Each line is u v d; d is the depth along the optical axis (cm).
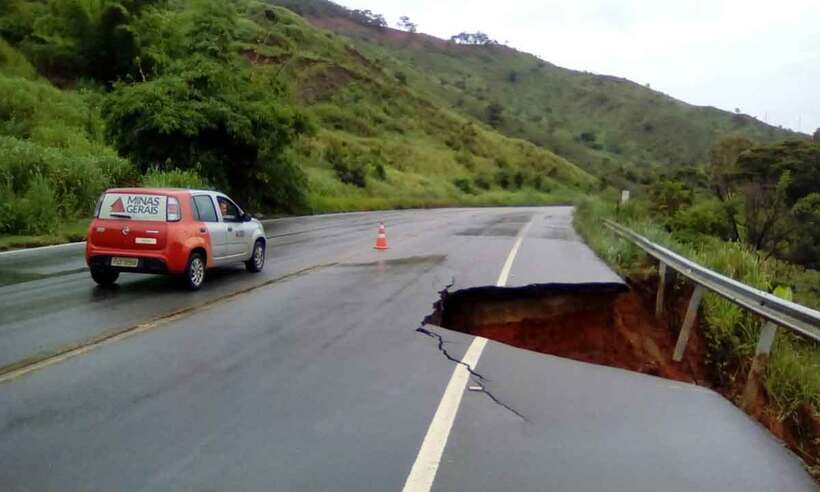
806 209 2816
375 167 6238
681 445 530
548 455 497
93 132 3250
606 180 9819
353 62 10350
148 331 830
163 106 2630
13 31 4197
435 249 1816
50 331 816
